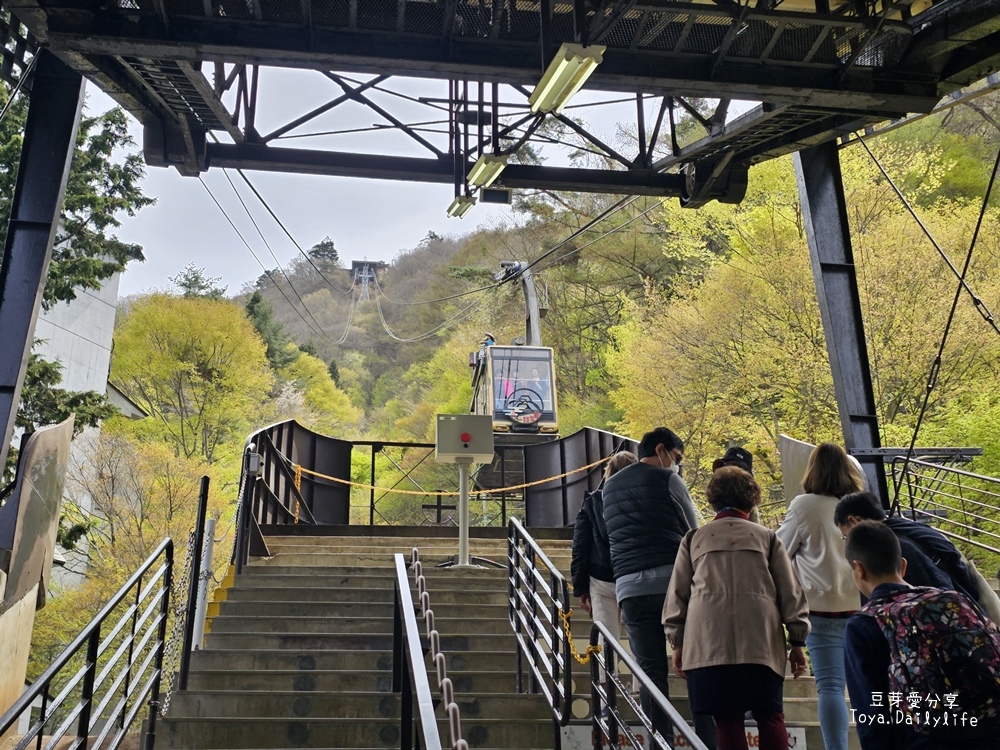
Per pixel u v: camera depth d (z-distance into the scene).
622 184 10.30
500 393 23.69
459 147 10.30
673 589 4.30
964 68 7.64
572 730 5.17
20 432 16.58
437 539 11.62
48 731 13.87
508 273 27.67
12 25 7.82
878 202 21.98
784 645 4.03
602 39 7.16
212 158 9.67
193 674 6.31
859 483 4.78
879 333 20.16
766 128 8.73
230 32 6.89
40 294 7.46
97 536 23.48
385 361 81.81
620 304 38.84
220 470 32.12
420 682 3.28
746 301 22.59
